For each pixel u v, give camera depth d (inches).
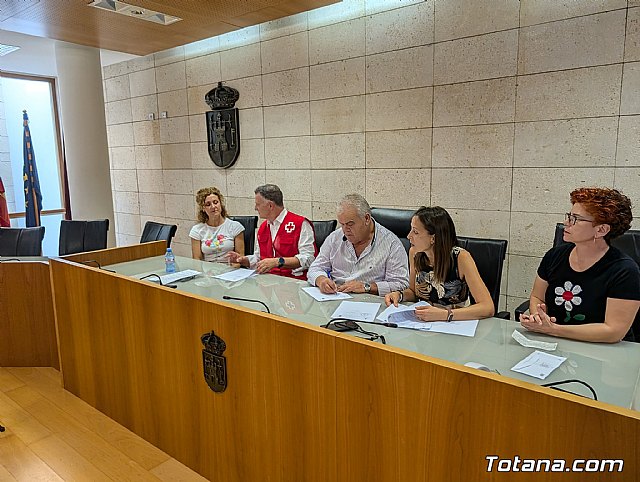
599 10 106.7
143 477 74.6
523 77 118.7
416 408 44.8
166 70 207.8
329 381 51.4
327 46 154.3
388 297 77.9
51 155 270.1
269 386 58.1
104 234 160.9
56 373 115.1
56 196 274.7
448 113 132.2
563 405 36.3
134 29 164.4
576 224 63.2
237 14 148.8
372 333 62.6
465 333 62.2
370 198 152.5
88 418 92.4
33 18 150.9
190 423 72.6
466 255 76.7
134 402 84.0
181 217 217.2
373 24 142.7
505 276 129.0
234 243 129.0
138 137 228.2
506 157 124.3
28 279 116.7
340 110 154.6
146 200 232.2
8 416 94.2
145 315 76.0
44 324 118.3
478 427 41.0
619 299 60.3
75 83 195.9
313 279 91.4
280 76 168.6
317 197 166.4
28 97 257.8
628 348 56.4
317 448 54.4
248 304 77.6
